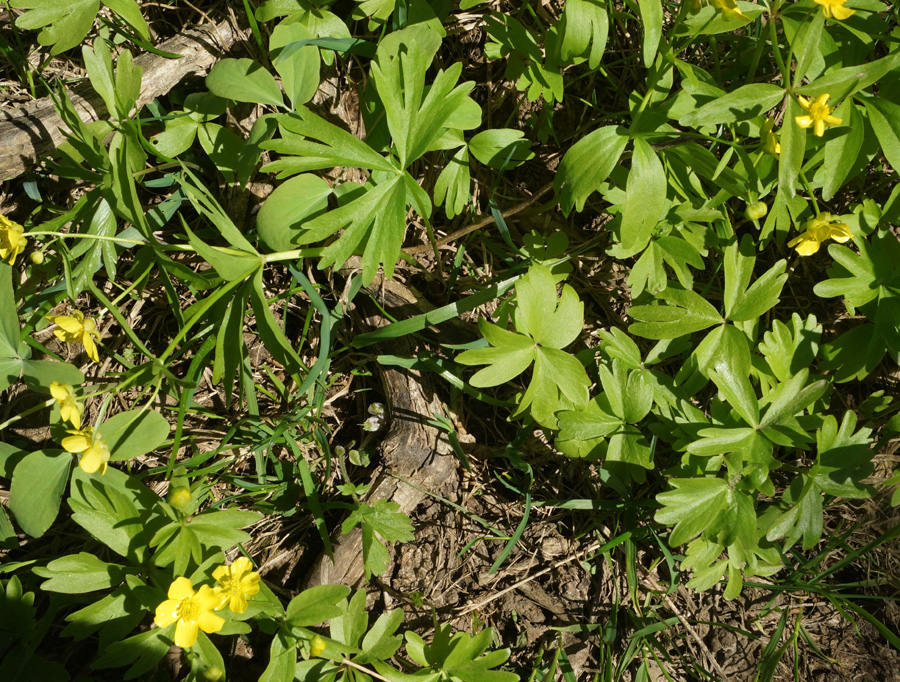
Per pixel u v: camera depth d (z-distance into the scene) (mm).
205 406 382
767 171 339
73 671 333
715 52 370
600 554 384
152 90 376
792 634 371
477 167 416
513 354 328
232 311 327
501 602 375
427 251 406
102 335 379
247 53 400
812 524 338
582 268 420
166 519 316
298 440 376
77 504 302
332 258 319
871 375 413
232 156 367
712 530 328
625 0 363
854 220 348
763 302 336
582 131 426
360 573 360
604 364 349
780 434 333
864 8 336
